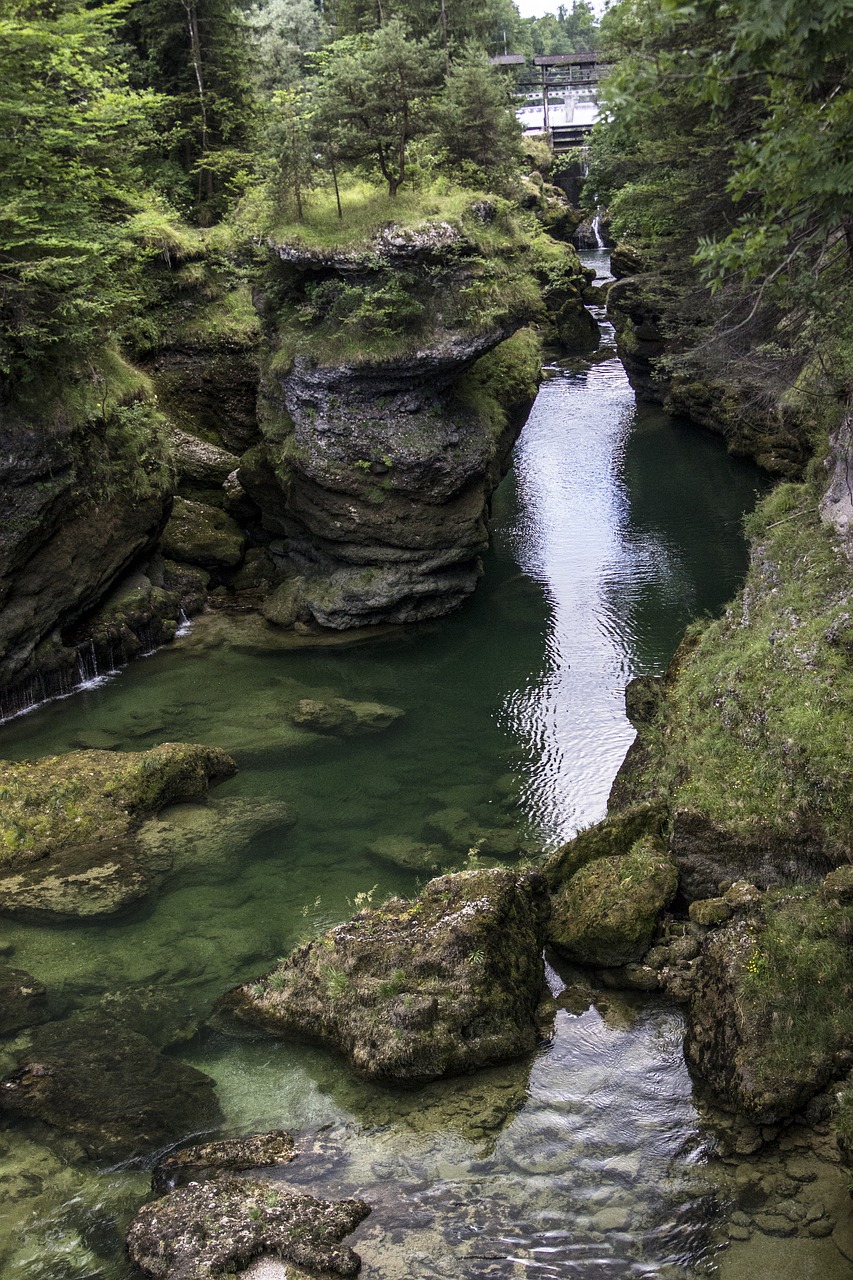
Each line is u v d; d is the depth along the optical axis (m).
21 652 20.84
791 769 12.37
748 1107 9.76
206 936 13.69
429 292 22.97
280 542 27.34
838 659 12.98
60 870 14.88
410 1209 9.09
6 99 20.38
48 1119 10.40
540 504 32.78
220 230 31.97
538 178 61.03
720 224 23.20
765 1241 8.50
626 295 42.62
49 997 12.52
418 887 14.58
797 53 7.62
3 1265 8.77
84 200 23.05
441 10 35.28
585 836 13.80
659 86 8.27
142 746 19.05
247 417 30.41
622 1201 9.05
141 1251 8.74
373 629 24.52
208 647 23.98
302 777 18.02
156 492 24.41
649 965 12.11
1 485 19.88
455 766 18.14
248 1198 9.14
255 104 35.88
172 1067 11.08
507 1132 9.97
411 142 24.67
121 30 35.53
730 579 25.58
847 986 10.40
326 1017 11.44
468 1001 11.00
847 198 8.61
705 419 39.03
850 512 14.83
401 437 23.41
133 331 28.98
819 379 17.73
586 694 20.53
